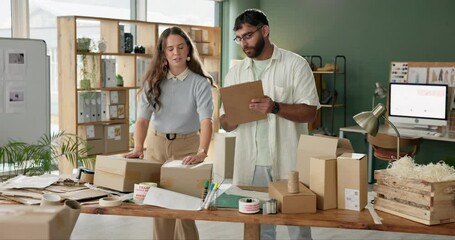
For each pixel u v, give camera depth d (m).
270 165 3.22
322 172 2.39
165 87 3.25
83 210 2.37
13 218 1.17
